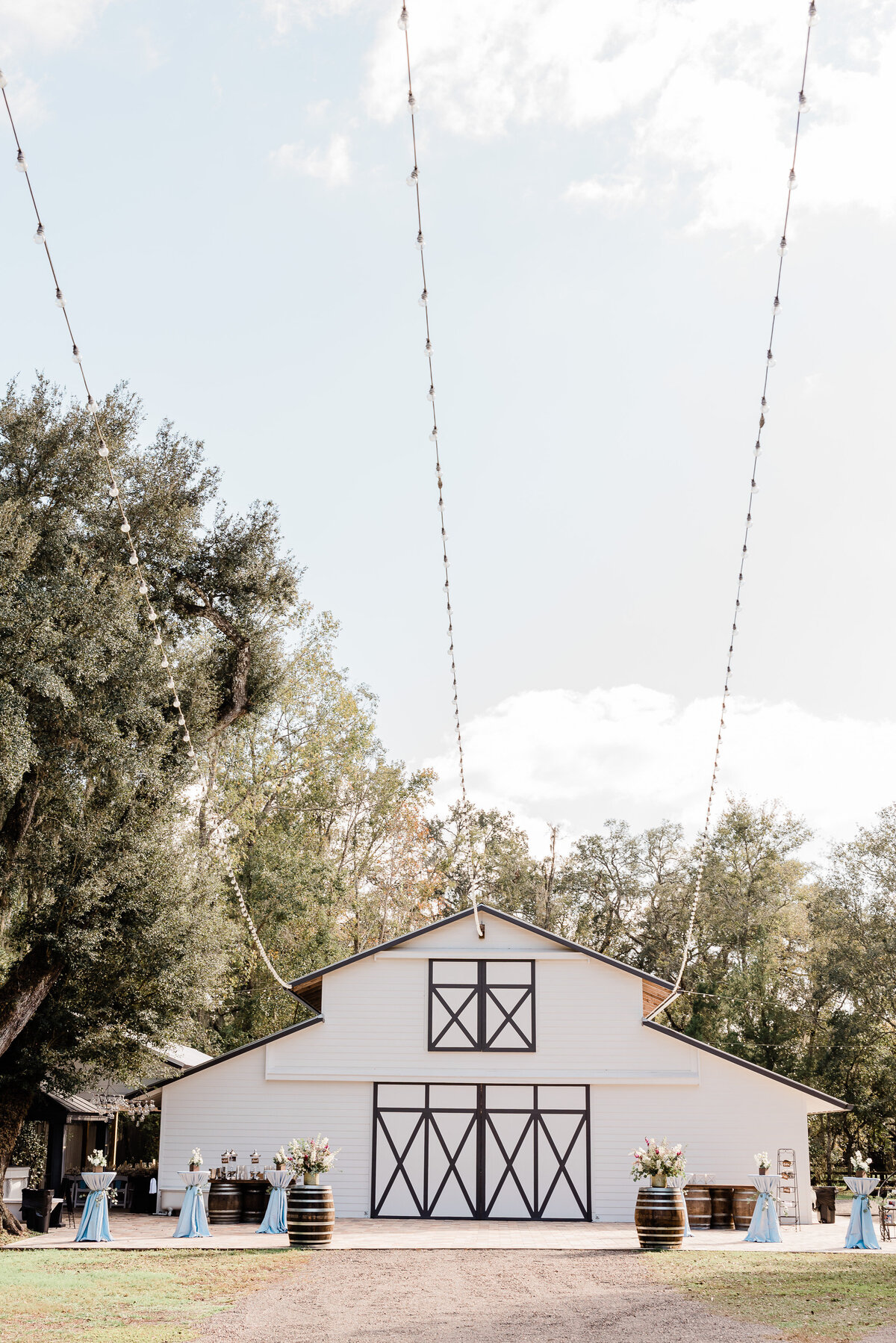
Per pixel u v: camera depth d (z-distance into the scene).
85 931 22.38
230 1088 26.20
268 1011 39.06
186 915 24.23
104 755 22.84
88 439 25.41
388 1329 11.19
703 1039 44.00
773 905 48.38
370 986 26.66
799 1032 43.91
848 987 42.62
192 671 27.53
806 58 8.80
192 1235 20.80
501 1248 19.23
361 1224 24.03
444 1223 24.55
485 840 53.97
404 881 45.97
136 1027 23.53
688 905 49.78
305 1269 16.17
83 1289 14.03
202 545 29.33
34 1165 26.97
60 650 21.95
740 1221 23.94
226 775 41.56
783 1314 12.24
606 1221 25.14
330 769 44.12
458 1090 26.11
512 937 26.86
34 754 20.86
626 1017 26.19
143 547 27.09
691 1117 25.64
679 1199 19.47
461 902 52.25
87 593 22.92
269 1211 21.83
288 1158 22.73
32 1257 17.72
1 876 22.47
